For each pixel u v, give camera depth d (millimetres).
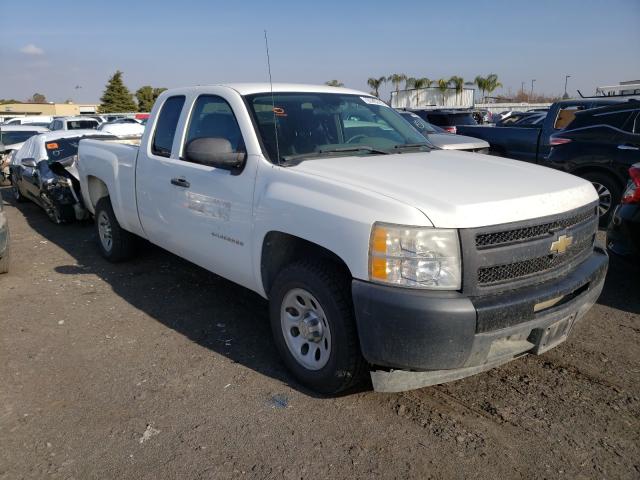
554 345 3158
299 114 3992
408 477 2635
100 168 5711
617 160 7113
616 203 7250
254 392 3395
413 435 2943
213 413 3176
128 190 5168
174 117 4629
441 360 2703
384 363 2822
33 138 9609
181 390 3432
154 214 4773
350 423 3057
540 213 2939
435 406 3215
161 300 4996
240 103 3898
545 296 2857
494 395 3326
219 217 3896
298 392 3389
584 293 3201
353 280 2852
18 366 3764
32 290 5316
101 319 4578
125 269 5938
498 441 2887
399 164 3533
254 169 3594
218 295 5113
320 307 3158
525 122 15812
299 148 3742
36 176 8523
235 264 3869
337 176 3207
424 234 2680
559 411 3152
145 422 3098
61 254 6676
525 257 2859
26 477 2666
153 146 4820
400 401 3270
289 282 3316
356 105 4469
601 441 2883
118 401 3314
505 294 2789
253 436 2955
